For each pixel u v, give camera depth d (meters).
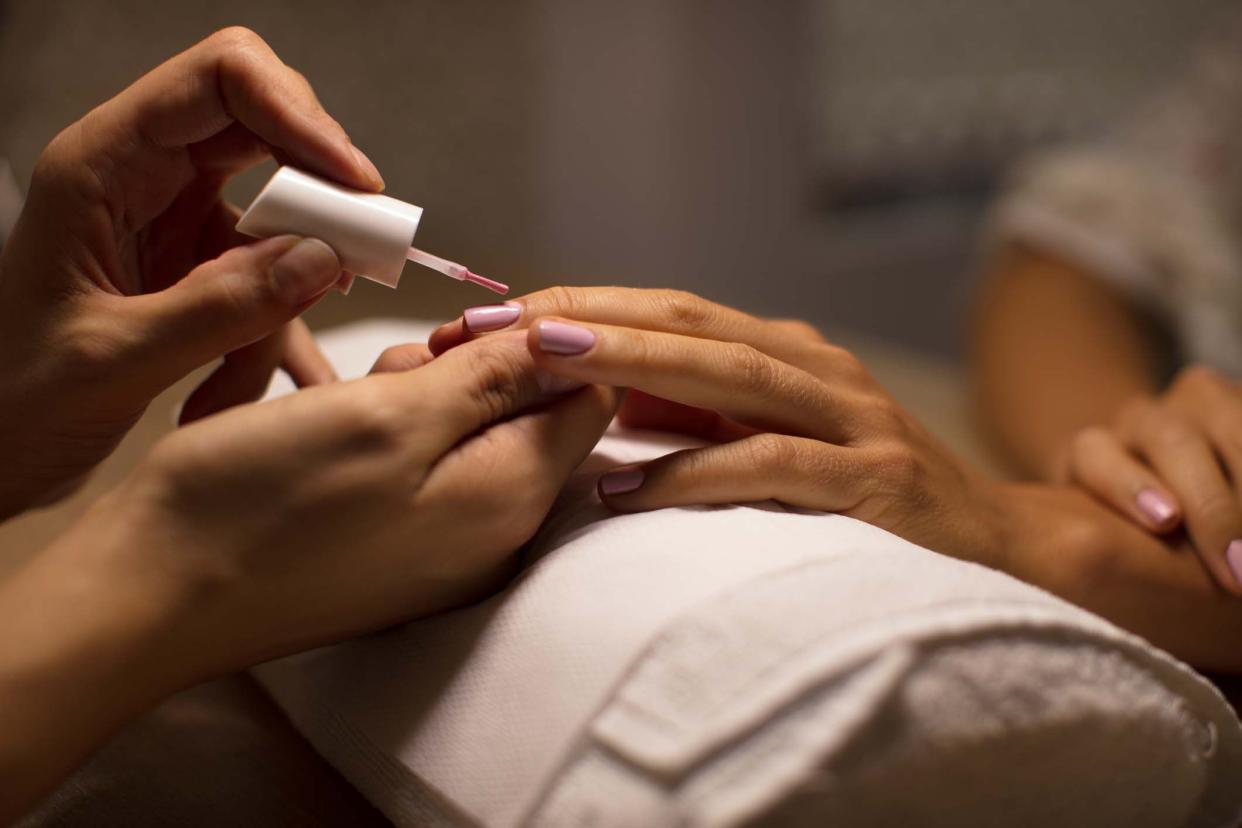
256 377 0.58
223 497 0.33
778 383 0.45
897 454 0.48
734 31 1.78
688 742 0.28
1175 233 1.19
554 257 1.76
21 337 0.47
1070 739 0.33
